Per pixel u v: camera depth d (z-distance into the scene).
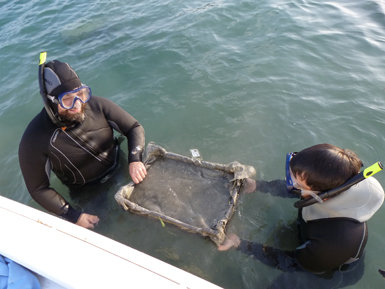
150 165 2.34
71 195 2.47
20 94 3.71
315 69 3.57
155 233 2.02
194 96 3.34
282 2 5.03
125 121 2.47
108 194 2.41
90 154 2.34
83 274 1.18
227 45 4.10
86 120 2.27
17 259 1.26
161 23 4.78
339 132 2.75
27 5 6.21
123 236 2.06
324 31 4.24
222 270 1.85
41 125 2.08
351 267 1.79
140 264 1.19
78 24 5.11
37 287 1.29
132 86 3.58
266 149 2.69
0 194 2.65
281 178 2.43
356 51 3.82
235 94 3.31
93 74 3.83
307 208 1.88
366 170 1.39
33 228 1.34
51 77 1.84
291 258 1.85
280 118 2.97
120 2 5.78
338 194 1.57
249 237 2.01
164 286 1.12
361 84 3.28
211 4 5.13
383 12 4.60
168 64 3.85
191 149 2.75
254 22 4.53
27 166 2.06
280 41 4.09
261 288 1.77
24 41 4.82
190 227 1.84
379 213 2.06
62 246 1.26
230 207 1.95
